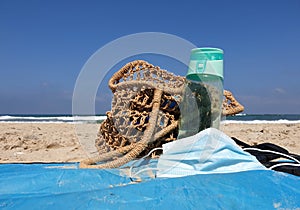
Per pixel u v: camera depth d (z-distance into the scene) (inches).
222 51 21.7
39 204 14.1
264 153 26.3
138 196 15.0
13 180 19.5
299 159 25.3
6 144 43.5
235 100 26.8
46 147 42.7
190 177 17.5
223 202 14.5
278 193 15.6
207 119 21.4
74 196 15.0
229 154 20.2
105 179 19.8
